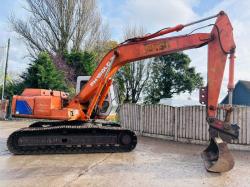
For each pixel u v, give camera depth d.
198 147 9.66
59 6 28.55
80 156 7.92
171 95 30.34
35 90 8.76
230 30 6.76
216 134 6.31
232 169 6.56
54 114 8.30
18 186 5.10
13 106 8.44
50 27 28.91
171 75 29.89
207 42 7.39
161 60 30.44
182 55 30.03
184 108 11.00
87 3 29.06
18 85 22.42
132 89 30.42
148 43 8.20
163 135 11.82
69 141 8.33
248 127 9.27
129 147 8.59
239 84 22.52
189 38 7.71
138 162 7.17
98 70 8.62
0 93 23.48
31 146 8.15
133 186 5.20
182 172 6.23
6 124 17.06
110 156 7.94
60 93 9.15
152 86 30.61
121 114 14.57
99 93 8.60
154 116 12.34
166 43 8.00
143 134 12.87
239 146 9.34
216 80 6.80
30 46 29.11
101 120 9.76
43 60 22.19
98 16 30.47
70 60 26.59
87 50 28.22
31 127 8.66
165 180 5.62
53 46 28.84
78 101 8.68
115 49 8.45
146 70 30.38
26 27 29.22
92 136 8.44
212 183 5.47
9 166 6.62
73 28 29.03
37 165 6.74
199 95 6.97
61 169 6.36
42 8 28.77
